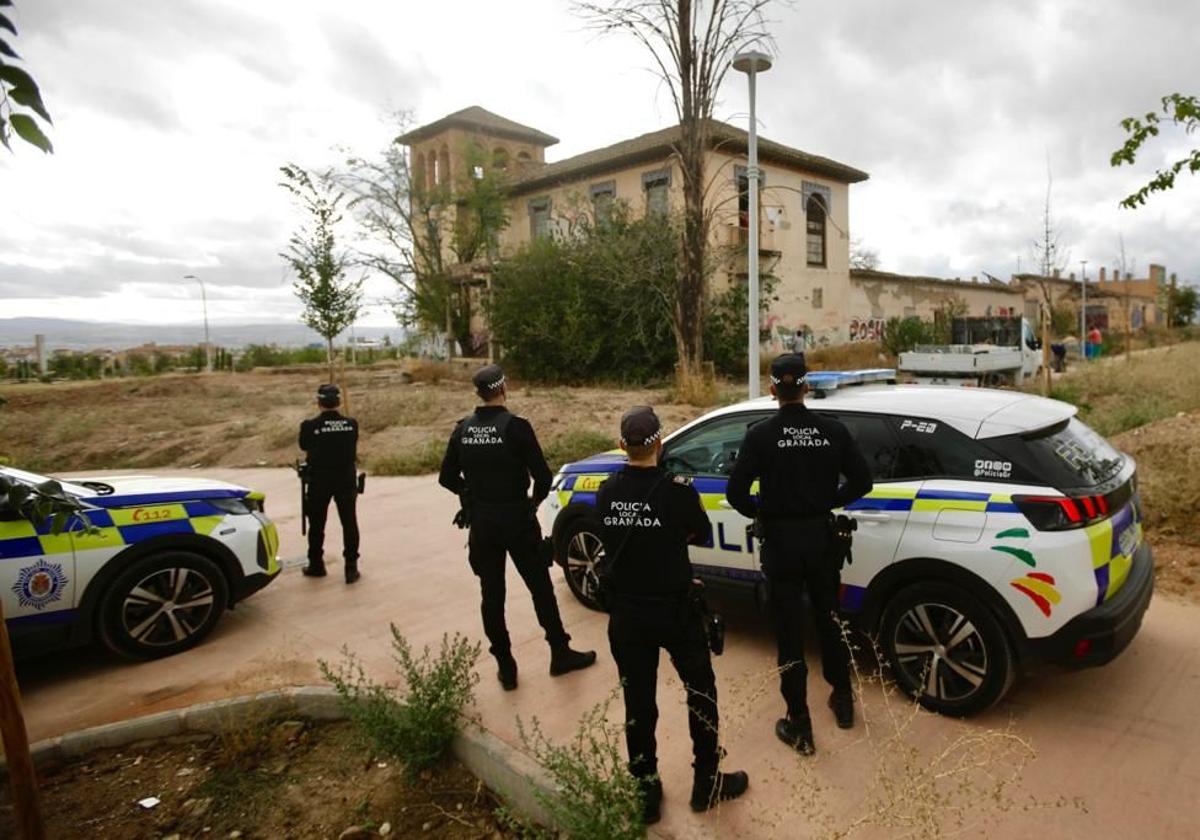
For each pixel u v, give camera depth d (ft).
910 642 12.75
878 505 12.97
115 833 10.89
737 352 77.82
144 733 13.26
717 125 64.28
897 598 12.73
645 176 85.25
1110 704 12.55
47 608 15.03
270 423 52.39
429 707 12.14
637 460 10.36
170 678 15.46
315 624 18.07
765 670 14.51
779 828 9.97
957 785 10.65
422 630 17.44
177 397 77.20
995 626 11.74
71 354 115.65
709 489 15.65
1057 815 9.93
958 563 11.96
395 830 10.78
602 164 87.66
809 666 14.60
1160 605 16.33
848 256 98.17
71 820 11.19
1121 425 33.71
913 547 12.46
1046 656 11.45
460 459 14.17
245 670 15.66
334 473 20.93
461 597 19.56
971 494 12.14
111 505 15.98
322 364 127.75
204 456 45.78
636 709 10.30
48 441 52.42
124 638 15.90
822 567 11.70
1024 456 12.09
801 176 90.53
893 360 88.22
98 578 15.57
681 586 10.15
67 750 12.78
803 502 11.60
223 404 70.08
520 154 120.47
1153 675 13.42
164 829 10.96
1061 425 13.03
